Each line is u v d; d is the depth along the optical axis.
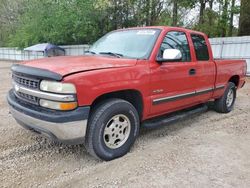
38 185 3.05
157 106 4.21
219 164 3.65
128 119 3.80
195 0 17.67
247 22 17.66
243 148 4.23
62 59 3.89
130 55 4.19
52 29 23.20
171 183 3.13
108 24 20.94
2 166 3.44
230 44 14.52
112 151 3.66
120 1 19.67
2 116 5.59
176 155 3.88
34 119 3.26
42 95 3.20
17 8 38.34
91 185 3.07
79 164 3.56
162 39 4.27
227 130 5.07
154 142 4.38
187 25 20.02
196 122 5.55
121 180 3.18
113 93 3.70
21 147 4.02
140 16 19.33
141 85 3.85
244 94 9.13
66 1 21.98
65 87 3.07
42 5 24.03
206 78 5.23
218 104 6.16
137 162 3.63
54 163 3.58
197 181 3.20
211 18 18.70
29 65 3.53
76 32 21.58
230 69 6.05
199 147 4.21
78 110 3.16
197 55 5.07
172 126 5.25
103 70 3.41
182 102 4.73
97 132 3.45
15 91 3.81
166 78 4.24
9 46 34.31
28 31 26.34
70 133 3.18
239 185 3.14
